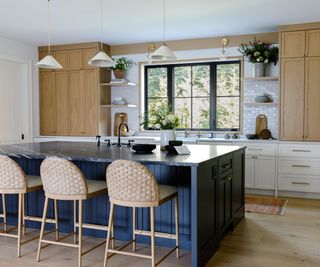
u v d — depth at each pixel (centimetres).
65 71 693
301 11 486
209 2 446
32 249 337
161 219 342
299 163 542
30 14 493
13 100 665
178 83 687
